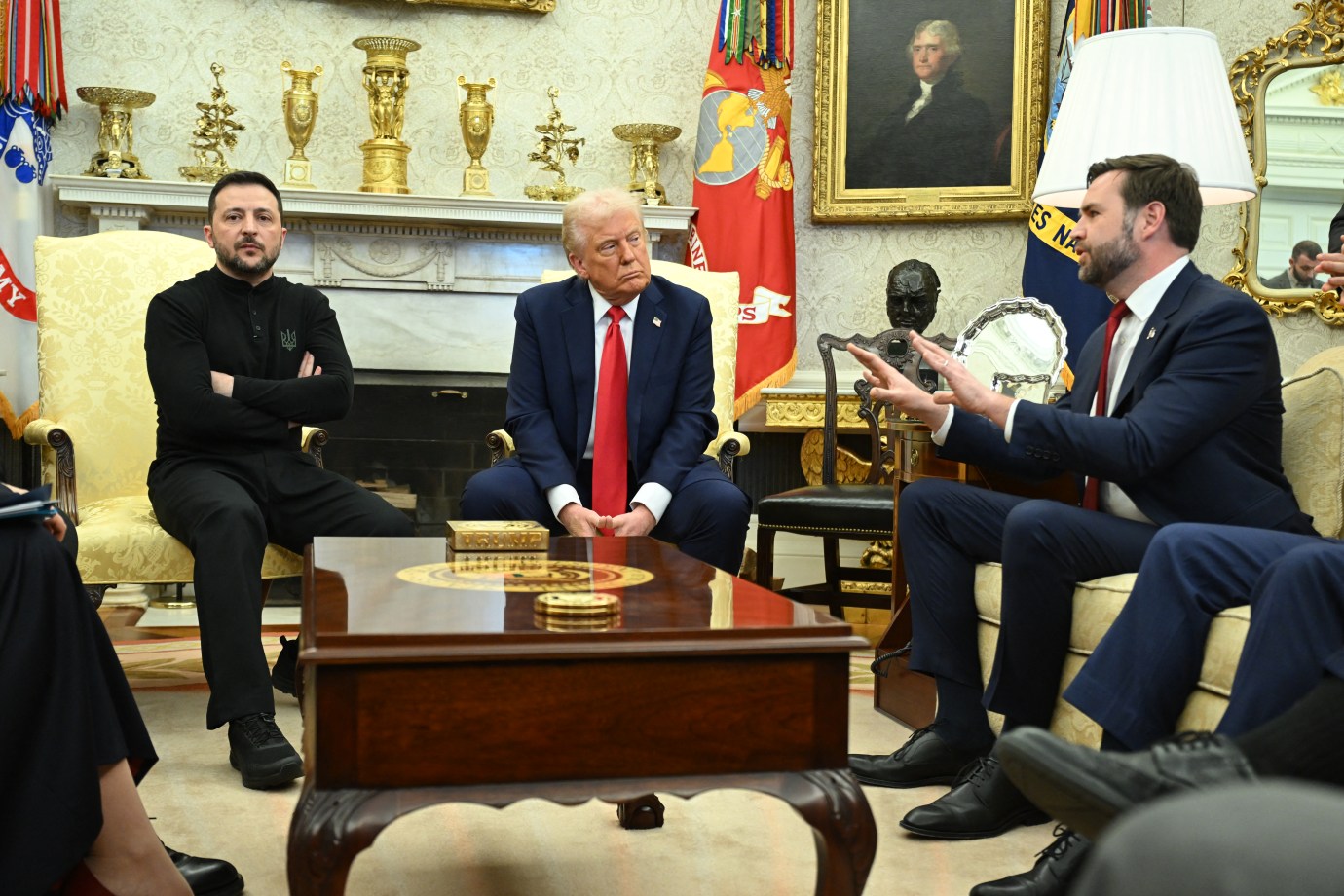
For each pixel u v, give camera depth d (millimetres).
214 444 3168
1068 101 3398
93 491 3543
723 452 3602
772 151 5168
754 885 2008
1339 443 2502
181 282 3287
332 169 5211
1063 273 4723
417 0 5188
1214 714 1931
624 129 5148
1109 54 3326
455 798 1347
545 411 3283
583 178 5441
